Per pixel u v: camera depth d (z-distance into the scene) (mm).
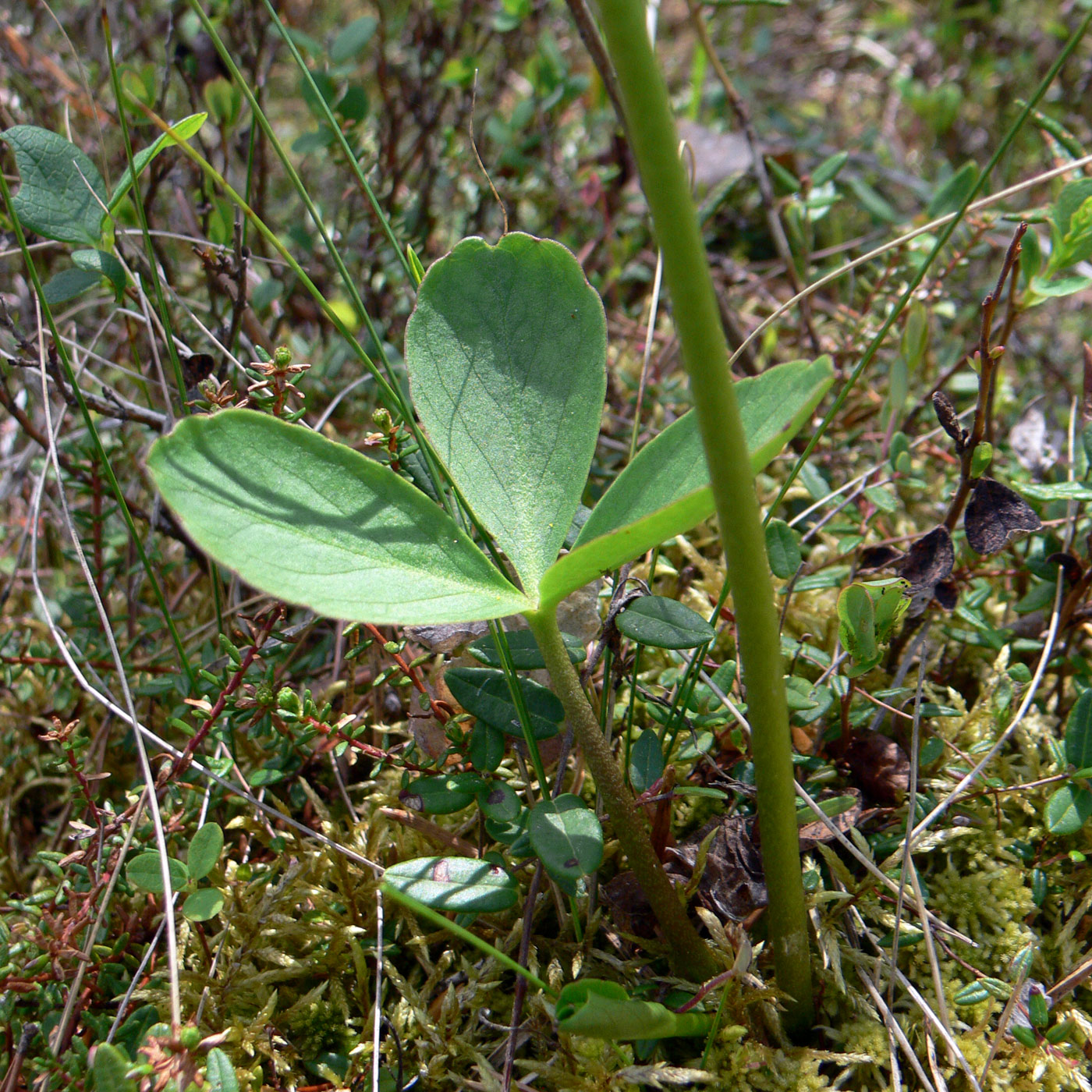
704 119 436
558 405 180
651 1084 186
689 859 203
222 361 247
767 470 288
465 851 205
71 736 200
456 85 332
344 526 164
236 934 207
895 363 257
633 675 203
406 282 308
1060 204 220
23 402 308
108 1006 204
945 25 479
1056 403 331
